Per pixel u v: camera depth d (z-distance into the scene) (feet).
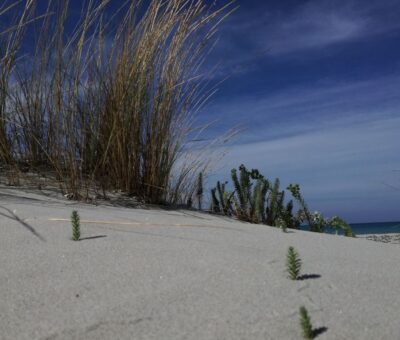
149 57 11.35
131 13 11.43
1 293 4.49
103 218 8.05
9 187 10.43
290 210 13.91
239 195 13.51
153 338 3.76
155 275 5.13
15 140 12.03
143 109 11.51
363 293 4.92
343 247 7.54
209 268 5.44
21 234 6.48
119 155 11.44
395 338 3.90
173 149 11.96
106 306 4.28
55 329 3.84
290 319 4.16
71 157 10.65
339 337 3.87
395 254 7.24
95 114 11.73
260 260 5.90
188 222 8.79
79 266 5.32
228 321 4.08
